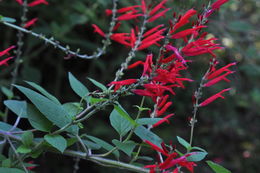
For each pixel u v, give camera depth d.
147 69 1.40
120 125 1.61
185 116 5.54
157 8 1.78
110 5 4.04
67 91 4.73
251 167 5.98
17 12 4.12
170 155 1.41
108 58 4.68
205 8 1.49
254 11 6.54
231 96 6.00
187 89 4.58
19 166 1.65
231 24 4.41
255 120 6.62
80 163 4.69
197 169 5.41
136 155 1.70
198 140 5.80
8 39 4.09
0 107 4.10
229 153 6.05
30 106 1.52
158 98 1.65
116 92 1.44
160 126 5.17
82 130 4.30
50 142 1.41
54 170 4.54
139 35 1.71
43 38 2.05
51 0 4.07
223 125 6.14
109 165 1.57
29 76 4.00
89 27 4.53
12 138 1.61
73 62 4.73
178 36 1.39
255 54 5.02
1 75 4.11
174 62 1.38
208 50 1.40
